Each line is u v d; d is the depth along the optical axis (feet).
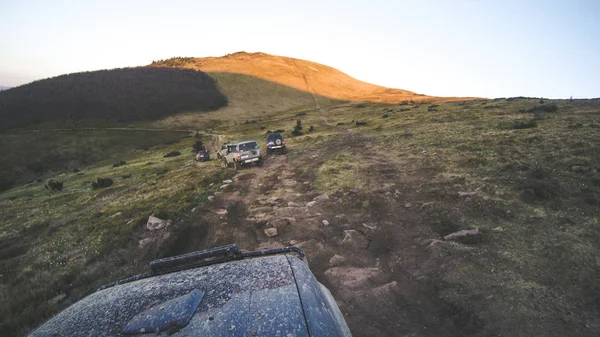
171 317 6.12
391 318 13.75
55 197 87.45
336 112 286.66
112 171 135.13
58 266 25.48
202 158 110.22
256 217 30.14
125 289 7.90
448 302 14.19
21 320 17.60
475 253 17.92
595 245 17.07
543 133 52.13
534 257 16.75
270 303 6.45
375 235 22.58
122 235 29.43
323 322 6.34
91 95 413.59
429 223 23.34
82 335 6.28
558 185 26.50
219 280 7.43
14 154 245.86
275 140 83.05
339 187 36.76
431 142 61.11
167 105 391.65
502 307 13.25
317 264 19.38
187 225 29.32
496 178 31.14
